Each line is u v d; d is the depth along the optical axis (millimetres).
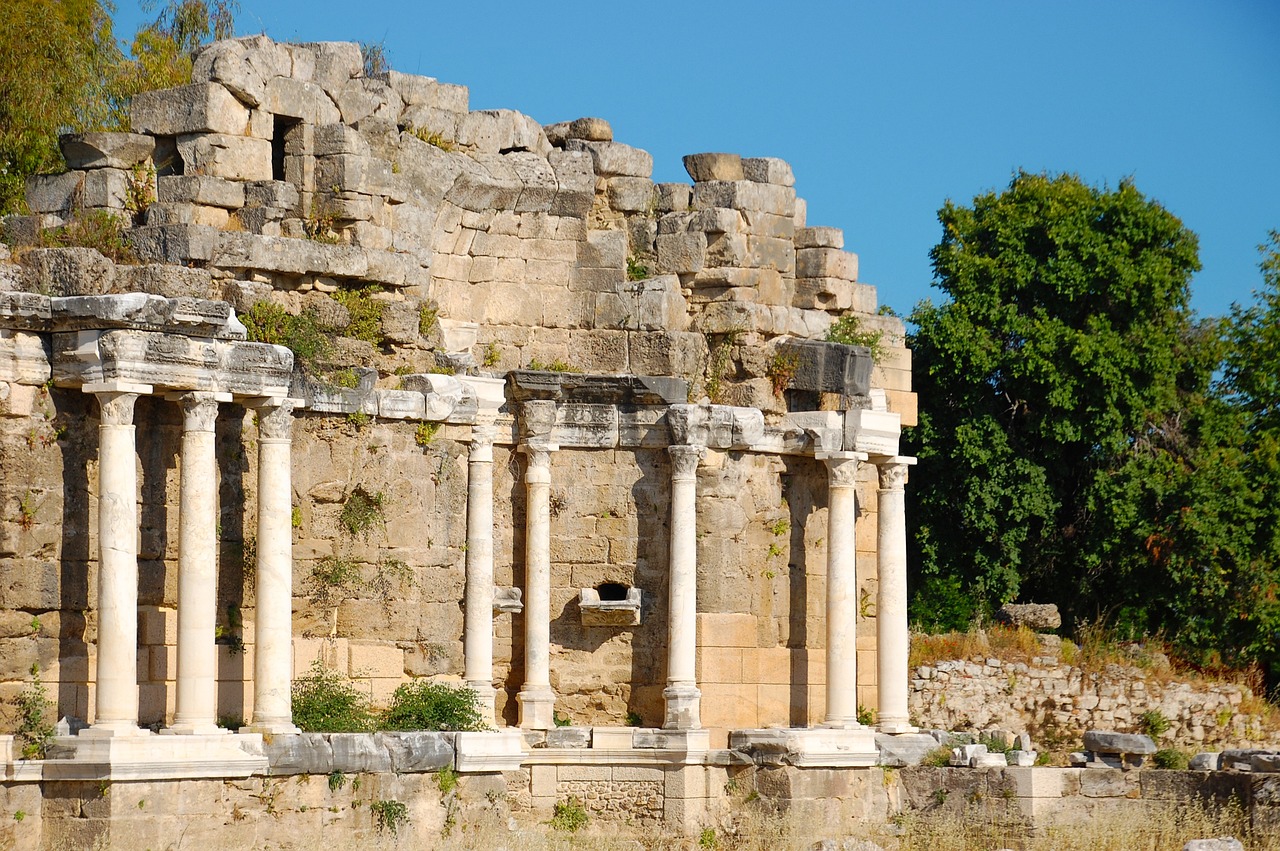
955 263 75000
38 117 47875
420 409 46344
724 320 52125
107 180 44281
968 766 50500
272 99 45281
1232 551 70125
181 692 40188
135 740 38750
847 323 54750
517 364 50844
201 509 40531
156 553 41344
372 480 45375
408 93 48969
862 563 54094
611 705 49938
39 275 40906
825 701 51750
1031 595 74812
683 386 50469
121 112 46875
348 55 47188
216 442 42688
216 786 39906
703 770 49000
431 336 47750
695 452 49781
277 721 41844
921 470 74438
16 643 39375
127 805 38438
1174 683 61156
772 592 51375
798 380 52125
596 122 52906
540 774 48438
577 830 48062
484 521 47531
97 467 40500
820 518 52344
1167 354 73312
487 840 43812
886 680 52844
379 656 45438
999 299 74125
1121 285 73000
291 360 42312
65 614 40062
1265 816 44812
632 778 48688
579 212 51844
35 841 38625
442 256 49781
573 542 50156
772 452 51438
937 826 48281
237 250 43312
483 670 47312
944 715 58750
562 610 50031
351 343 44875
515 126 50875
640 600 49812
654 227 52969
